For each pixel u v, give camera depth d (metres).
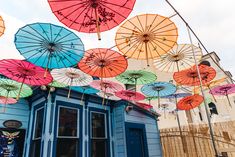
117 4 2.40
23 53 3.42
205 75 5.11
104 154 7.47
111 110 8.47
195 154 9.54
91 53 3.94
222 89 6.32
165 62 4.91
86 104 7.36
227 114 13.71
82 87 6.62
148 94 6.49
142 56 3.68
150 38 3.31
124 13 2.52
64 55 3.65
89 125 7.25
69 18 2.49
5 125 6.27
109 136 7.88
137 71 5.32
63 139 6.17
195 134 9.88
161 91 6.27
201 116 13.55
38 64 3.80
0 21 2.85
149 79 5.59
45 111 6.09
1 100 5.89
